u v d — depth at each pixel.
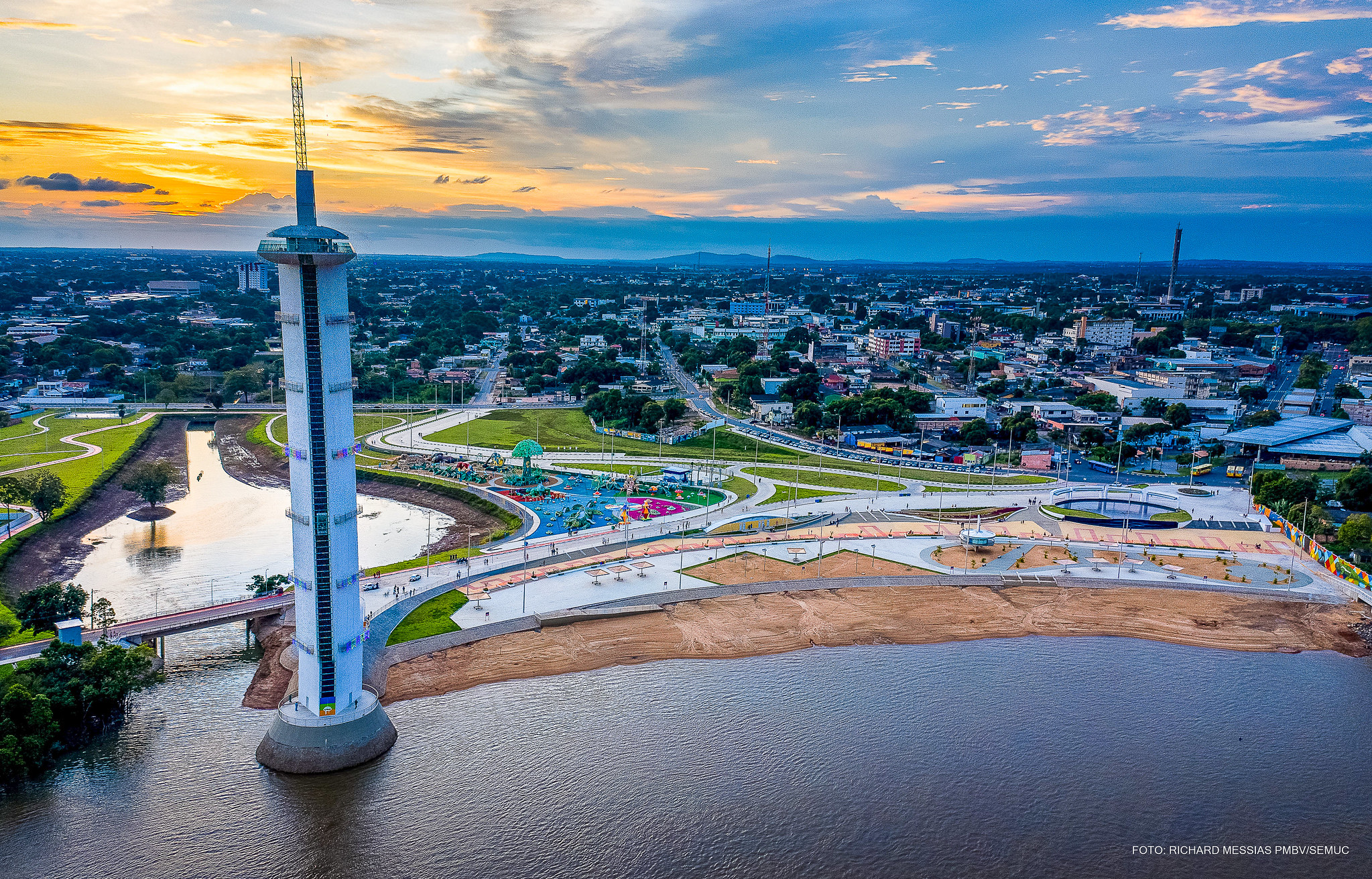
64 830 129.62
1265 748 158.00
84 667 158.38
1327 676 188.12
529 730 159.12
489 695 172.25
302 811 134.62
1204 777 148.25
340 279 136.25
